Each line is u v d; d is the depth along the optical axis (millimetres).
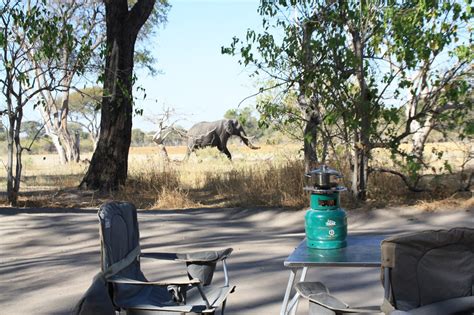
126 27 16594
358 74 11547
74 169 27703
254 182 13938
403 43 10867
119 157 16859
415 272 3174
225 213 11797
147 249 8633
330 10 11680
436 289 3197
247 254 7859
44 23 13359
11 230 9945
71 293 6148
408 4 11359
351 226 10289
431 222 10008
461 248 3217
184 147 63000
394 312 3082
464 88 11000
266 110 12414
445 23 10898
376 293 5852
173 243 9102
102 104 17000
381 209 10922
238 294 5918
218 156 33969
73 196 15898
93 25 25438
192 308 3879
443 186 11852
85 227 10180
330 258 3951
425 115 11562
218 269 7016
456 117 11375
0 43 12594
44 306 5703
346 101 11852
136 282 3820
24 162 37500
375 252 4141
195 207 13328
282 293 5922
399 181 12469
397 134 12086
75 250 8703
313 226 4316
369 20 11422
